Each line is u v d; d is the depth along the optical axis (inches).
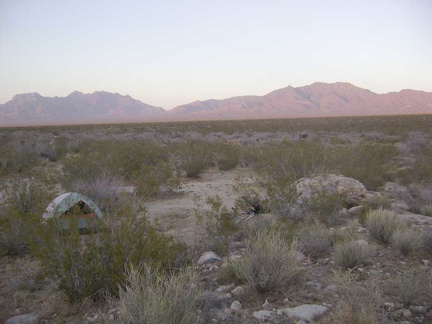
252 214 366.3
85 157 526.0
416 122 2743.6
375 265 246.4
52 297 218.4
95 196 415.8
